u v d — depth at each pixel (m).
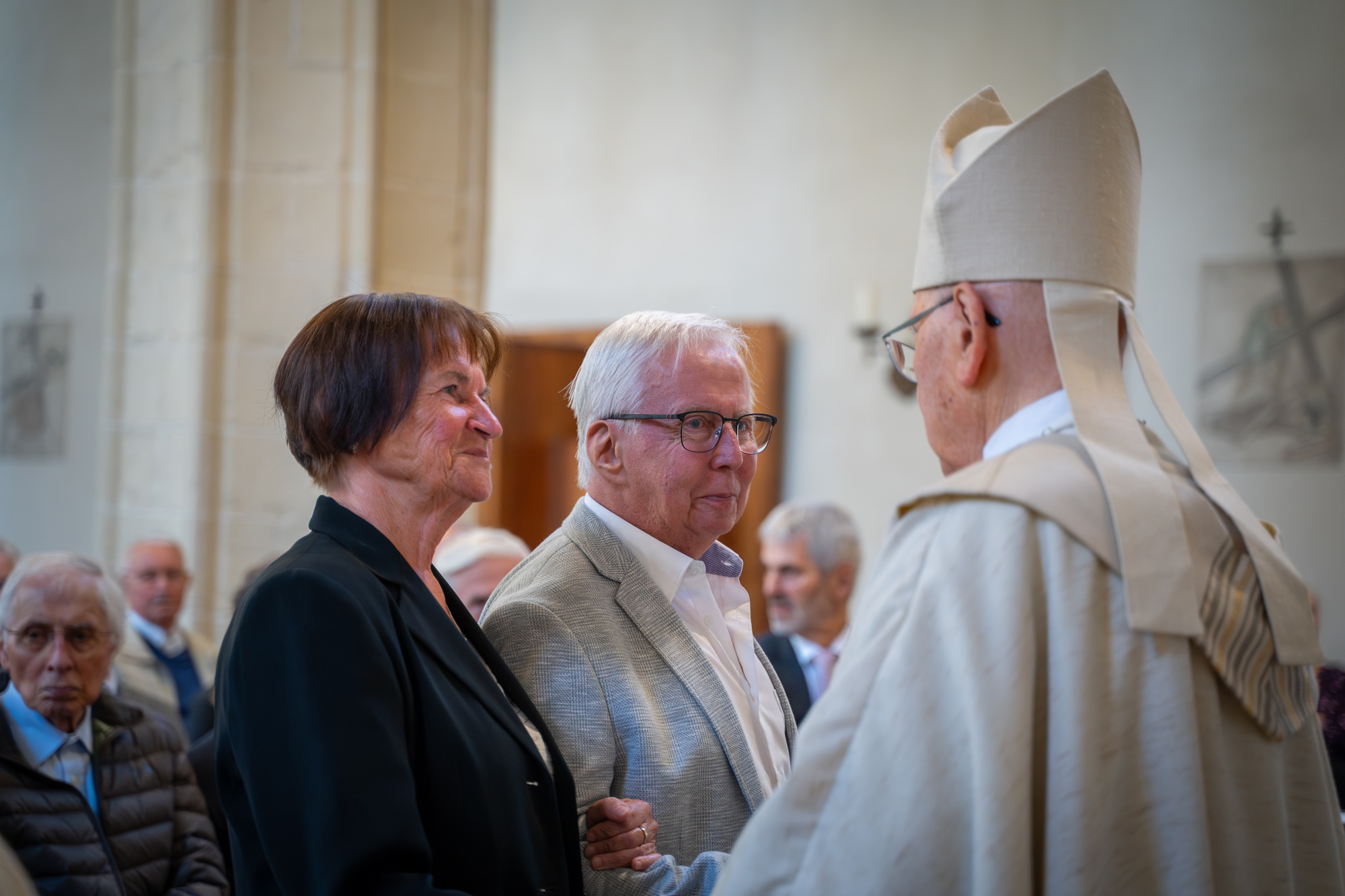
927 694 1.17
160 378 5.09
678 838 1.71
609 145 8.20
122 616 2.71
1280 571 1.26
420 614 1.54
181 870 2.68
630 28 8.20
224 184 4.98
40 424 7.57
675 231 7.96
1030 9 7.06
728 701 1.83
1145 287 6.63
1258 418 6.34
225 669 1.42
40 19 7.55
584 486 2.06
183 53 5.05
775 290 7.64
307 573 1.39
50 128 7.53
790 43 7.72
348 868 1.25
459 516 1.67
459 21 5.18
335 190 4.92
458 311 1.66
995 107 1.51
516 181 8.48
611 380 1.95
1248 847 1.19
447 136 5.14
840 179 7.52
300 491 4.99
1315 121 6.37
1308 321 6.28
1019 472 1.23
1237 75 6.54
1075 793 1.12
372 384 1.56
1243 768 1.21
